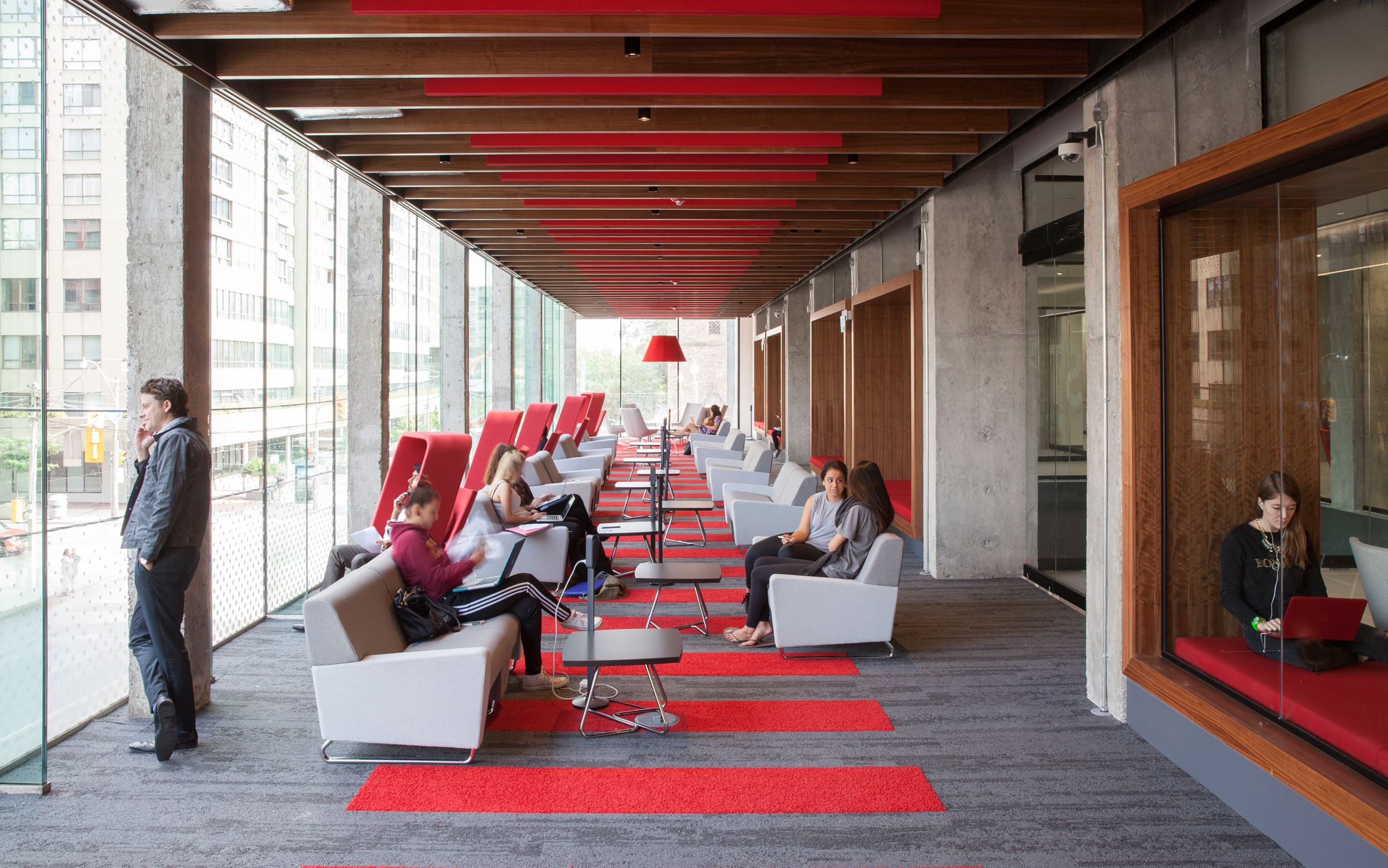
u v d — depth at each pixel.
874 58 4.70
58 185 4.05
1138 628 4.25
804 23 4.09
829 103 5.21
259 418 6.11
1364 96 2.64
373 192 7.60
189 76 4.44
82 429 4.22
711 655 5.50
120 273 4.38
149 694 3.88
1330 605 3.17
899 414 11.51
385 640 4.08
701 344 30.27
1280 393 3.46
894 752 4.00
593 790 3.60
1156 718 4.03
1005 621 6.30
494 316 14.45
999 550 7.78
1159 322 4.17
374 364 7.61
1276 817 3.17
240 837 3.23
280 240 6.41
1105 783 3.69
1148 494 4.20
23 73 3.38
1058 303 7.01
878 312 11.41
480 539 5.00
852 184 7.43
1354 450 3.10
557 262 13.02
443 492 6.19
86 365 4.25
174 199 4.39
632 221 9.50
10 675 3.52
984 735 4.20
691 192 7.97
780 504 8.02
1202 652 3.89
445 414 10.94
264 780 3.70
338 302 7.57
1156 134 4.37
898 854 3.11
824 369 14.59
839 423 14.61
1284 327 3.39
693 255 12.20
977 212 7.66
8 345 3.42
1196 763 3.70
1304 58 4.08
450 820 3.35
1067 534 6.92
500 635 4.41
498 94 5.13
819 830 3.28
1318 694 3.20
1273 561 3.52
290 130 5.63
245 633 5.97
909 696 4.74
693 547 9.16
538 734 4.20
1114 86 4.40
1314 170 3.08
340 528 7.57
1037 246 7.27
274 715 4.45
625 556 8.70
